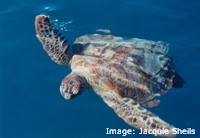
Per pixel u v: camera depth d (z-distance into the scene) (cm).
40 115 1020
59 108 1030
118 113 986
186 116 1015
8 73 1092
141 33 1182
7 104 1040
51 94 1051
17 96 1053
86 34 1172
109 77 1025
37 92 1056
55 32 1112
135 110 981
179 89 1057
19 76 1086
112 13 1221
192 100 1041
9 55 1127
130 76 1026
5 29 1185
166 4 1247
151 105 1012
